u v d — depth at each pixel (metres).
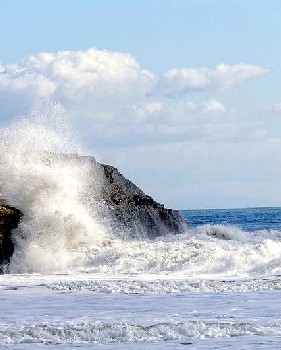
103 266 49.72
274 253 48.81
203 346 23.66
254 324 26.73
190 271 46.28
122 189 65.75
